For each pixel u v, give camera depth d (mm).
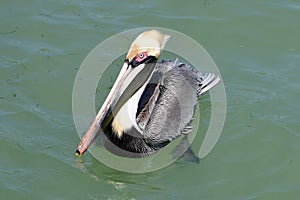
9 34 16328
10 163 12734
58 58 15617
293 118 14078
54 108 14227
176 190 12383
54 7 17297
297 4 17734
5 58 15508
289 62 15773
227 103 14555
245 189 12383
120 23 16812
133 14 17156
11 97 14367
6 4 17281
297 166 12930
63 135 13508
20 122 13727
